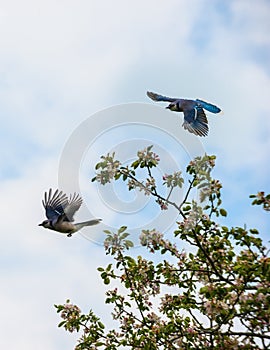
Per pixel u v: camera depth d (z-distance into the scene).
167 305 12.55
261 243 11.34
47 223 9.66
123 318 12.78
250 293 10.51
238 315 10.73
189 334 11.41
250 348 10.85
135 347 12.27
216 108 10.14
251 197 10.98
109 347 12.40
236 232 11.44
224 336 11.05
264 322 10.84
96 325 12.96
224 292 10.68
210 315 10.90
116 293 12.87
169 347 11.90
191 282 12.34
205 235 11.91
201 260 12.21
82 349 12.67
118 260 12.07
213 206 11.29
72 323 12.84
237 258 11.46
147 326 12.46
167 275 12.05
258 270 10.51
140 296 12.60
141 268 12.20
